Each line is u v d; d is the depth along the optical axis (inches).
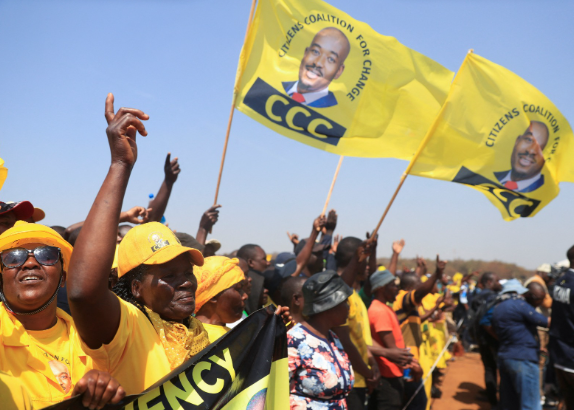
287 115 212.7
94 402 62.2
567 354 262.4
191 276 89.9
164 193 187.5
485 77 228.5
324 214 227.6
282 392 102.2
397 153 225.8
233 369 90.1
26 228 87.2
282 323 105.3
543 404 374.3
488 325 339.0
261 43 209.8
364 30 221.6
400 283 306.3
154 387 71.9
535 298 326.3
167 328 85.9
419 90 227.1
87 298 66.4
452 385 460.4
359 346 196.1
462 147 227.9
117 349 74.0
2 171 103.4
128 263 85.7
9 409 61.5
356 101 220.7
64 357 87.4
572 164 237.9
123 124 72.4
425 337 323.6
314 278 146.4
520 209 240.2
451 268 2401.6
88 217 69.2
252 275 198.2
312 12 216.1
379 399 223.8
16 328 82.4
